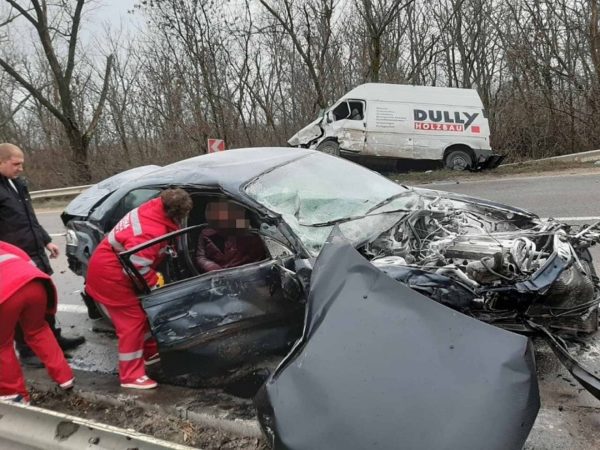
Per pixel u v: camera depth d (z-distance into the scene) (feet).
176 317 10.18
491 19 66.18
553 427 8.54
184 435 9.60
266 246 10.28
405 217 11.45
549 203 24.49
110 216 13.67
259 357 10.56
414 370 6.31
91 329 15.42
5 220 12.53
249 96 60.18
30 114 86.22
